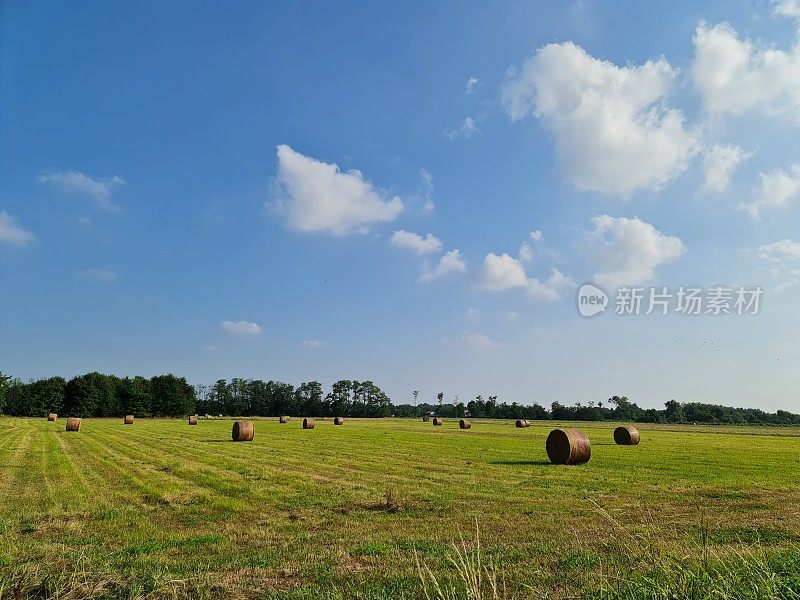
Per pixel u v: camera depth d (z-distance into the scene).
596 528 12.62
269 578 8.53
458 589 7.50
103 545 11.13
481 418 151.62
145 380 136.62
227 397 160.00
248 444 41.56
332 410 158.88
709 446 43.56
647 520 13.60
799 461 30.20
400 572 8.64
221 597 7.60
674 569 7.09
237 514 14.59
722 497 17.44
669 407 141.50
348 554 10.00
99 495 17.55
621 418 153.75
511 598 7.18
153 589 7.73
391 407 174.00
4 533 12.24
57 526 12.99
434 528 12.77
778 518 13.80
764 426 114.19
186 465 26.19
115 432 58.12
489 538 11.58
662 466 27.42
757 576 6.62
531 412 154.88
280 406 160.38
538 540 11.34
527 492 18.36
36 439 44.28
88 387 123.81
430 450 36.75
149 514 14.56
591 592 6.93
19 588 7.53
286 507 15.58
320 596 7.44
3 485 19.69
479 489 19.00
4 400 106.12
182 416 137.00
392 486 19.64
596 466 27.31
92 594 7.45
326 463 27.66
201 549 10.70
